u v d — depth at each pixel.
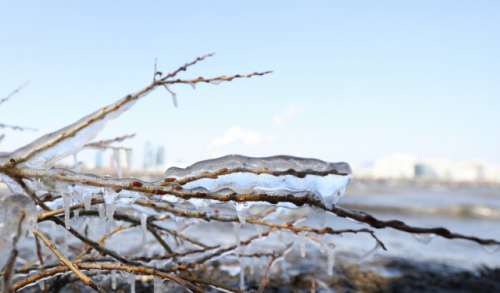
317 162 1.11
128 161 1.89
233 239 4.50
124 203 1.51
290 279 2.94
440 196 18.41
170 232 2.22
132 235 4.25
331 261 2.08
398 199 15.52
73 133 1.27
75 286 2.49
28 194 1.25
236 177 1.18
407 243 4.88
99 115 1.29
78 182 1.18
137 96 1.34
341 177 1.08
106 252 1.64
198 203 1.33
